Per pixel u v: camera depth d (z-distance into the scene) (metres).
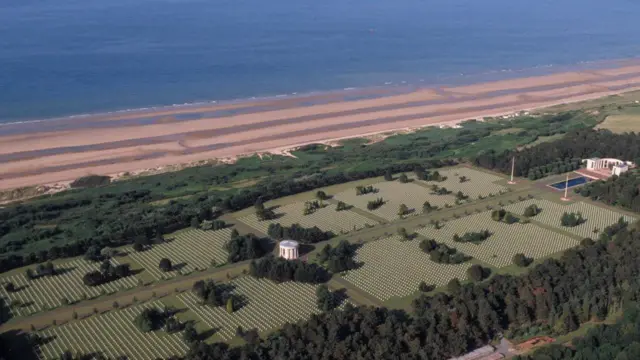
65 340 152.12
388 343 141.12
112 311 165.00
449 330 147.62
